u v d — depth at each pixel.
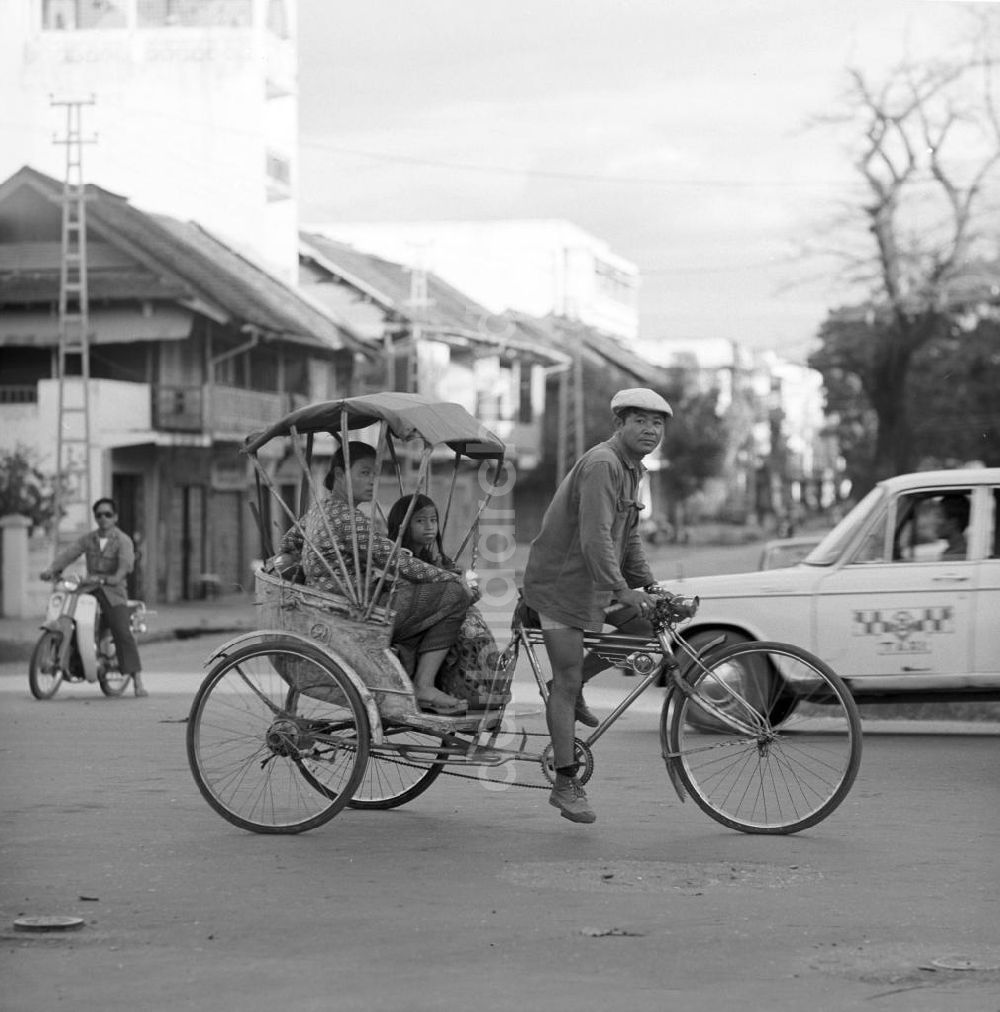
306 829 8.81
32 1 53.19
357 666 8.84
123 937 6.49
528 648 8.91
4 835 8.76
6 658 26.03
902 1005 5.60
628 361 83.88
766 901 7.18
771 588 13.67
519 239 80.19
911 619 13.53
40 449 42.28
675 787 8.99
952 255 47.59
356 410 8.95
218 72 53.19
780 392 119.00
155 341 44.91
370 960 6.14
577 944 6.40
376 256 73.00
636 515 8.89
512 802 9.95
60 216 45.16
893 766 11.82
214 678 9.02
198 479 46.94
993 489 13.56
